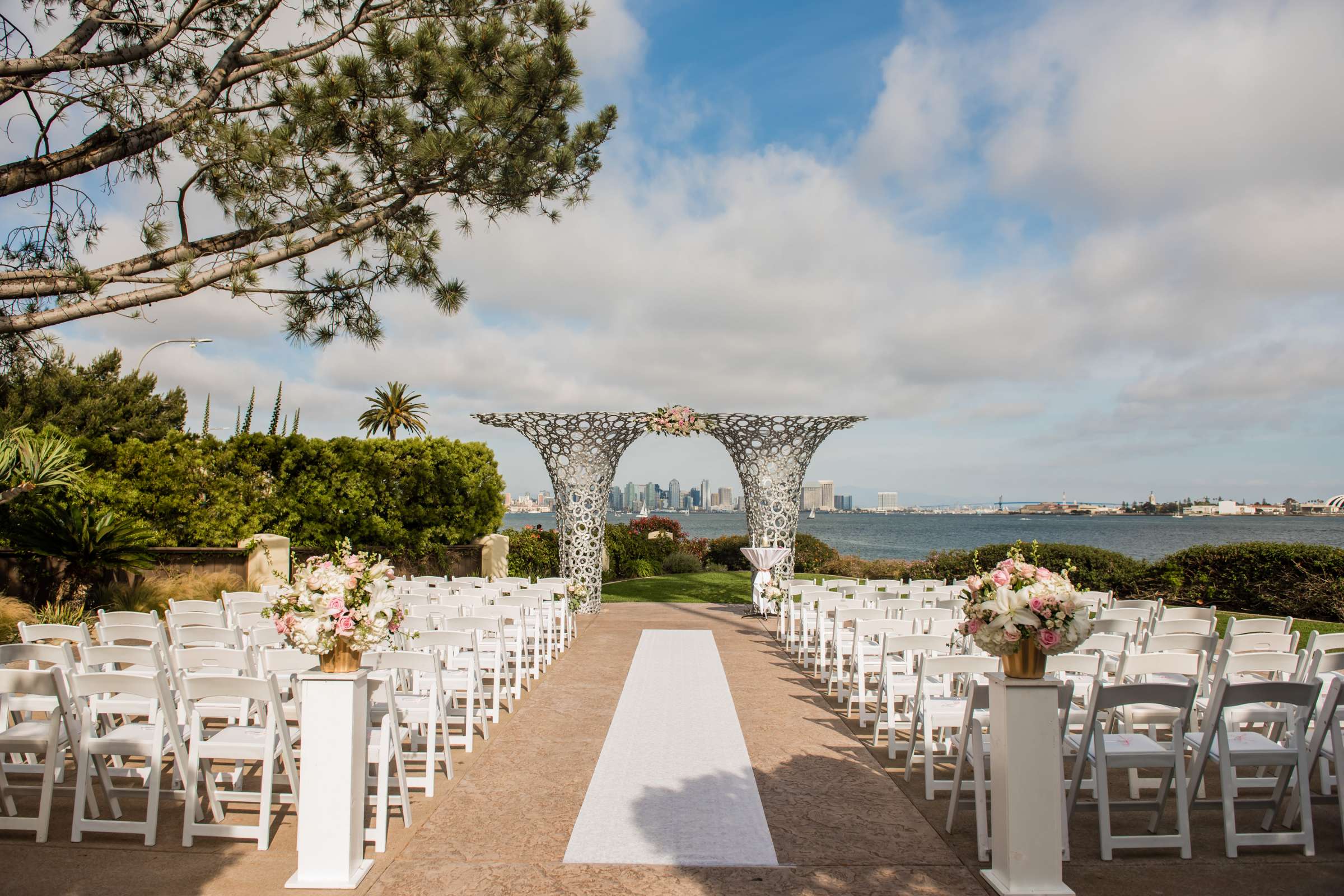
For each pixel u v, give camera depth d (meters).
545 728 6.87
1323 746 4.95
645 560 23.38
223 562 14.27
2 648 4.71
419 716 5.44
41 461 10.90
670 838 4.53
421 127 7.25
